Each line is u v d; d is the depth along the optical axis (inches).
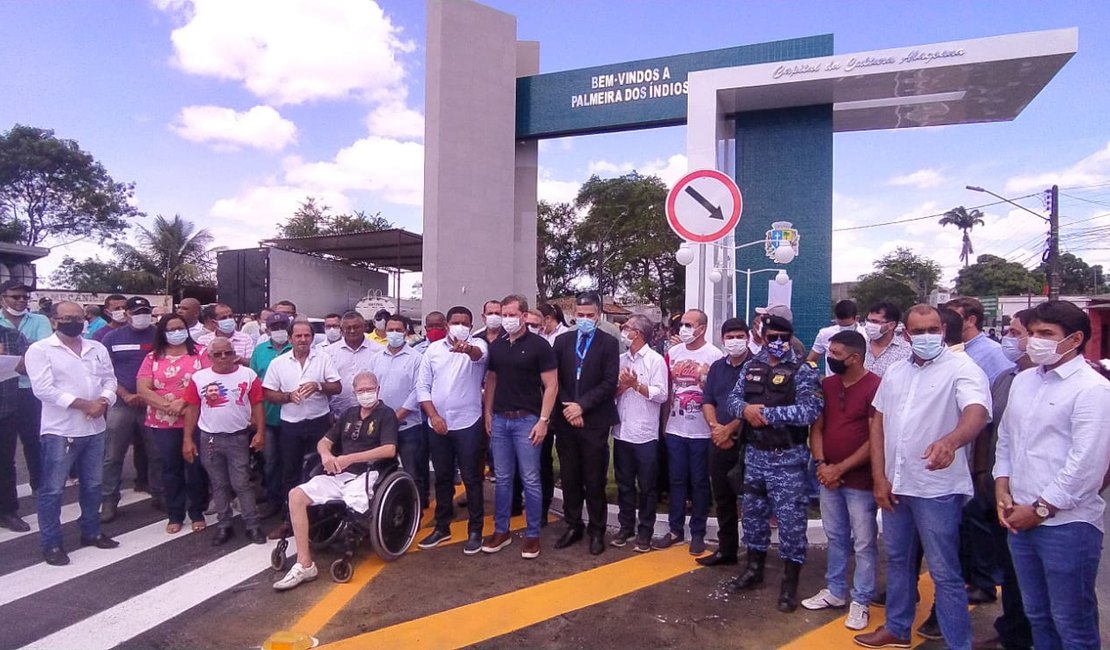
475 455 223.8
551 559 217.5
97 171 1491.1
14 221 1391.5
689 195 265.1
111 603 182.2
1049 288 997.8
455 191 653.3
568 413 213.8
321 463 217.6
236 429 230.2
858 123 562.3
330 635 164.2
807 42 565.0
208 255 1755.7
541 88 682.8
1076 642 123.7
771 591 191.9
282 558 205.0
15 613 175.6
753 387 182.9
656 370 220.4
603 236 1272.1
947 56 417.4
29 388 267.6
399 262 818.8
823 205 516.7
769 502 187.2
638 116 632.4
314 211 1646.2
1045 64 416.8
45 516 207.8
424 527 255.4
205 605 181.6
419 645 159.3
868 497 168.7
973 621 175.6
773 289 362.3
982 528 185.3
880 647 157.8
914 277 2341.3
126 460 366.3
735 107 513.3
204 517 253.4
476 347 221.8
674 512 228.4
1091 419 120.0
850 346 168.1
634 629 168.2
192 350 249.6
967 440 138.9
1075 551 122.2
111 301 296.4
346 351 265.0
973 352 192.4
